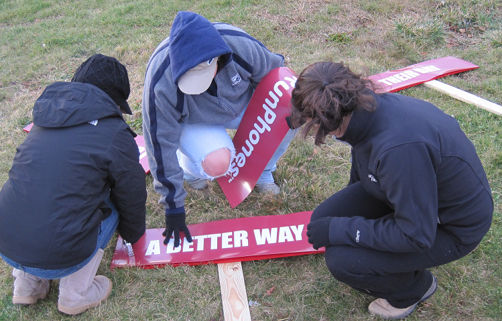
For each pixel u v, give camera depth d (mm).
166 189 2379
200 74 2035
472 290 2230
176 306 2316
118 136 2055
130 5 6180
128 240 2426
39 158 1946
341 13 5352
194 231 2693
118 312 2281
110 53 5078
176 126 2324
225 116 2535
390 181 1537
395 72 4129
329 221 1882
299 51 4738
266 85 2543
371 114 1556
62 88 2014
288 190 2990
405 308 2100
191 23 1967
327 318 2199
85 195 1977
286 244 2553
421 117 1558
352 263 1876
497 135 3275
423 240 1600
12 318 2273
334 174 3139
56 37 5527
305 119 1596
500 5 5184
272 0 5734
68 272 2080
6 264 2596
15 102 4371
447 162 1565
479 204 1673
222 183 2863
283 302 2297
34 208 1925
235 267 2482
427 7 5336
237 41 2285
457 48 4648
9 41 5691
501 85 3885
